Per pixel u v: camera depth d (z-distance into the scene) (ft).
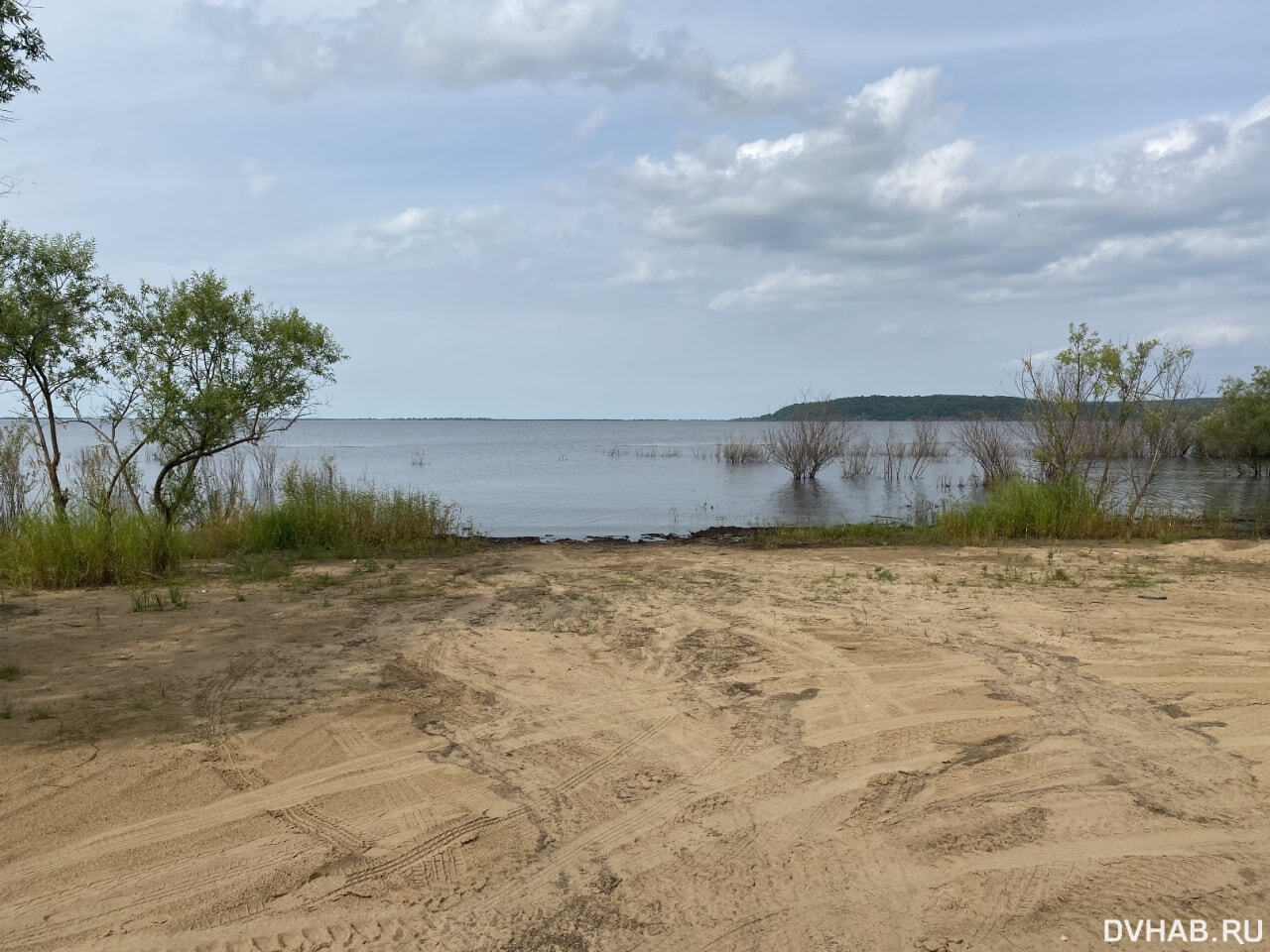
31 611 29.07
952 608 29.91
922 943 11.22
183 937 11.34
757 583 35.32
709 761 16.97
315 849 13.52
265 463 81.61
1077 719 18.90
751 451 138.31
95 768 16.31
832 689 21.13
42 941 11.19
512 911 11.94
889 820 14.47
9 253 40.73
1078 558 41.91
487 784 15.88
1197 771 16.19
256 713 19.33
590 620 28.50
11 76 28.14
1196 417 100.73
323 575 36.86
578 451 187.11
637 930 11.53
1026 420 62.59
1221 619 27.84
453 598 32.12
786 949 11.14
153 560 37.06
